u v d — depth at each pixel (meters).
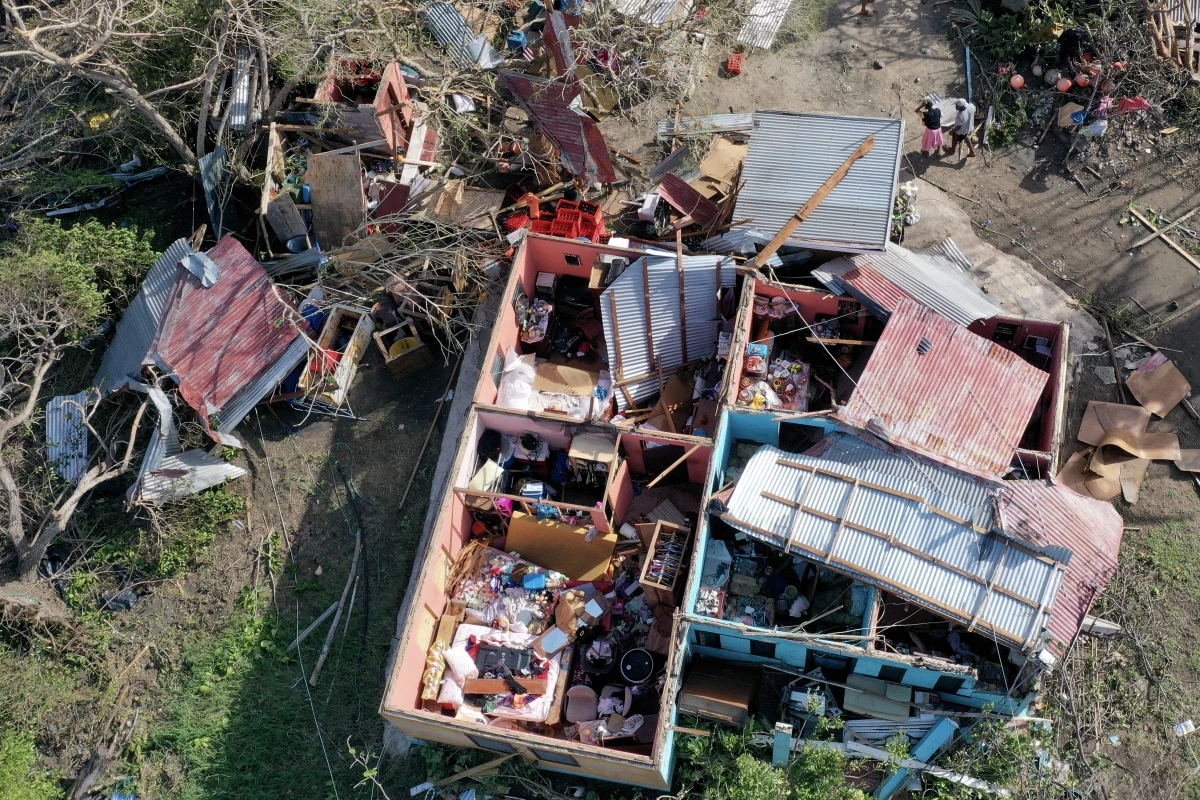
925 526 20.06
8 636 25.34
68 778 24.08
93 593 25.50
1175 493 23.02
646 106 28.38
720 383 23.80
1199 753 20.84
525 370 24.94
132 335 26.75
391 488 25.48
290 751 23.48
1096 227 25.80
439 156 28.22
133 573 25.52
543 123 26.20
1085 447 23.62
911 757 20.39
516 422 22.86
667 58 27.73
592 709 21.59
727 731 20.78
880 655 19.09
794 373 24.02
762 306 24.25
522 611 22.42
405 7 29.16
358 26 27.70
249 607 24.78
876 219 23.70
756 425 22.41
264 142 28.16
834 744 20.70
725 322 24.25
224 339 25.69
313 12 26.64
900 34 28.77
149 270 27.33
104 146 29.33
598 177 26.27
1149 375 23.95
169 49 28.36
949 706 20.42
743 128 26.75
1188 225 25.53
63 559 25.88
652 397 24.50
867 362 22.36
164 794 23.53
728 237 24.81
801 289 23.69
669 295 24.08
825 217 23.92
